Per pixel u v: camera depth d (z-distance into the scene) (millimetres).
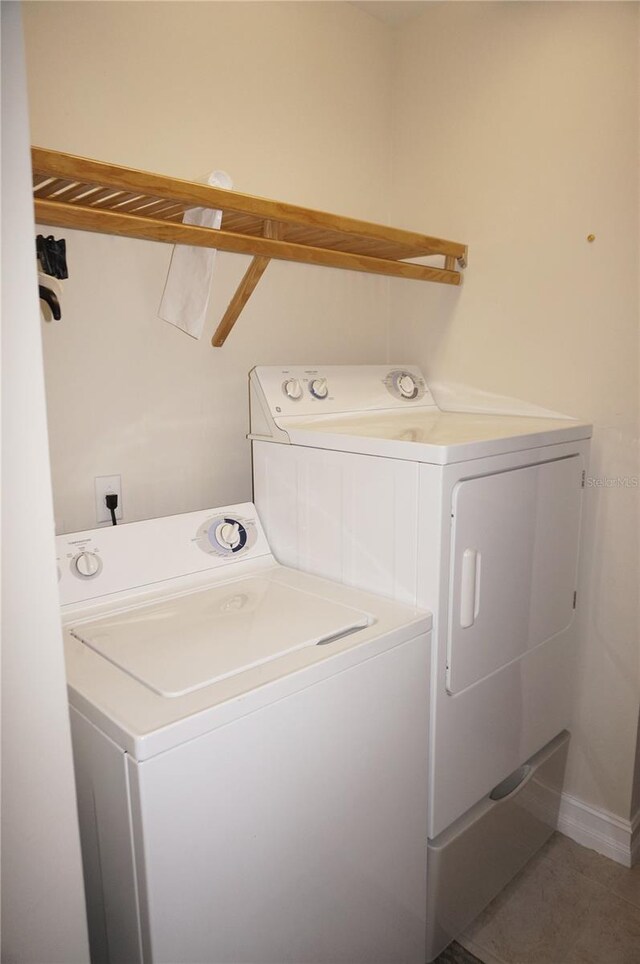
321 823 1241
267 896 1160
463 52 2047
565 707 1994
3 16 771
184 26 1690
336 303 2230
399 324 2383
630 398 1803
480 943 1717
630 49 1674
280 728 1136
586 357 1878
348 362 2305
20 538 846
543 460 1677
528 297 1986
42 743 886
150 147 1657
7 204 798
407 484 1442
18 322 818
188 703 1046
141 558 1597
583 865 1982
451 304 2199
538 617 1771
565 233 1874
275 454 1800
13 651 856
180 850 1018
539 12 1844
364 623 1398
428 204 2219
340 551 1640
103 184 1221
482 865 1723
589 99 1771
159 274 1737
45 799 899
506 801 1763
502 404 2100
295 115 1989
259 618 1413
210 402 1904
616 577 1899
